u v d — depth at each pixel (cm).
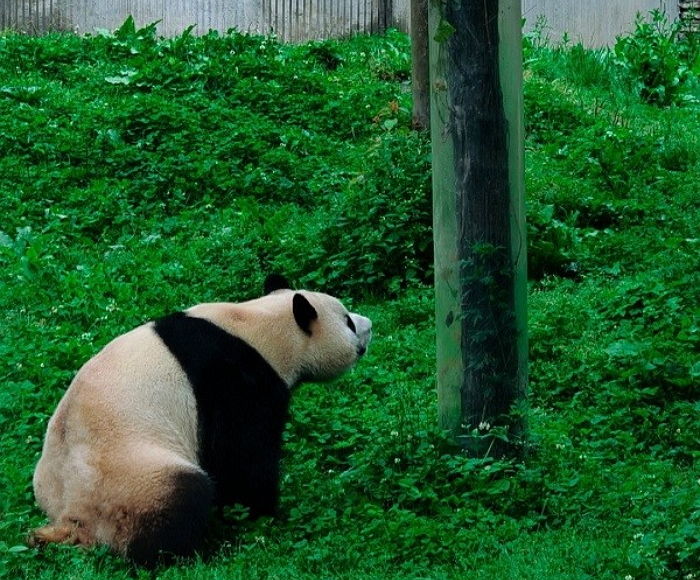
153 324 700
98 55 1967
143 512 629
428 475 759
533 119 1772
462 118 763
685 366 912
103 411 651
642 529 688
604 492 755
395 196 1236
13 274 1188
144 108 1606
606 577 614
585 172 1534
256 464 696
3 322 1077
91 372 673
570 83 2045
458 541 683
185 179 1458
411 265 1195
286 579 629
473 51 757
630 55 2108
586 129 1742
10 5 2328
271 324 727
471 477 752
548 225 1254
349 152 1627
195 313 710
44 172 1449
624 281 1130
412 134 1317
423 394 934
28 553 640
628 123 1845
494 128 764
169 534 629
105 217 1357
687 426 848
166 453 646
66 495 651
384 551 670
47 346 974
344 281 1190
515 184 779
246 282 1190
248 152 1538
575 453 806
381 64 2077
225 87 1833
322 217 1327
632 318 1059
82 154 1503
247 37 2052
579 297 1125
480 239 770
